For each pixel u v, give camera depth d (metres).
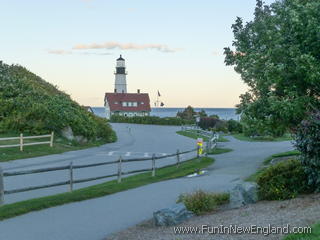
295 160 13.12
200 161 27.52
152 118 92.56
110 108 123.00
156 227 10.55
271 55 17.62
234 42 21.06
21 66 59.53
